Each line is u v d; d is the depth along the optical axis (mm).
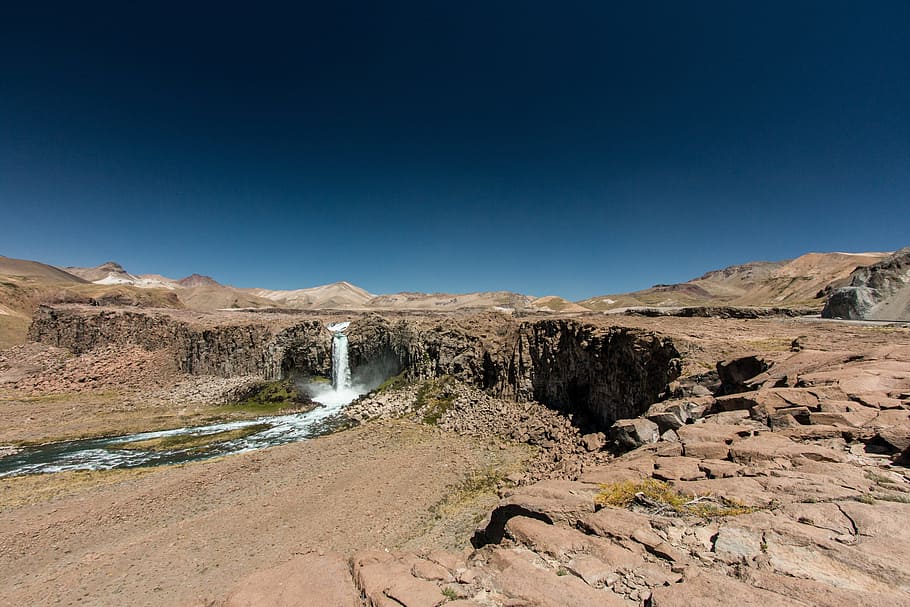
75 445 45688
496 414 49188
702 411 19953
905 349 20094
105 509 29281
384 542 24375
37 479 35344
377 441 43625
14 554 24156
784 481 10633
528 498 12016
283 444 45594
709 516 9797
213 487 32688
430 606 8016
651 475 12477
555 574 8641
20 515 28625
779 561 7703
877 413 13922
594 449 33531
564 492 12023
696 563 8211
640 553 8891
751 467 11875
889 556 7301
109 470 37688
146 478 35250
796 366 20500
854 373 17141
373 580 9273
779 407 15812
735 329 38594
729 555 8203
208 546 24422
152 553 23828
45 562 23359
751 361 23047
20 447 44906
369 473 34812
